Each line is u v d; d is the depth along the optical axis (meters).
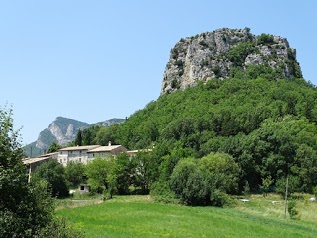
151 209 63.59
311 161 104.25
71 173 124.62
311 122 142.88
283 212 69.81
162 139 147.25
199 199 79.81
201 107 171.62
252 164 108.88
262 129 117.12
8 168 18.67
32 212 19.09
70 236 19.55
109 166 111.81
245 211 70.19
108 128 192.88
